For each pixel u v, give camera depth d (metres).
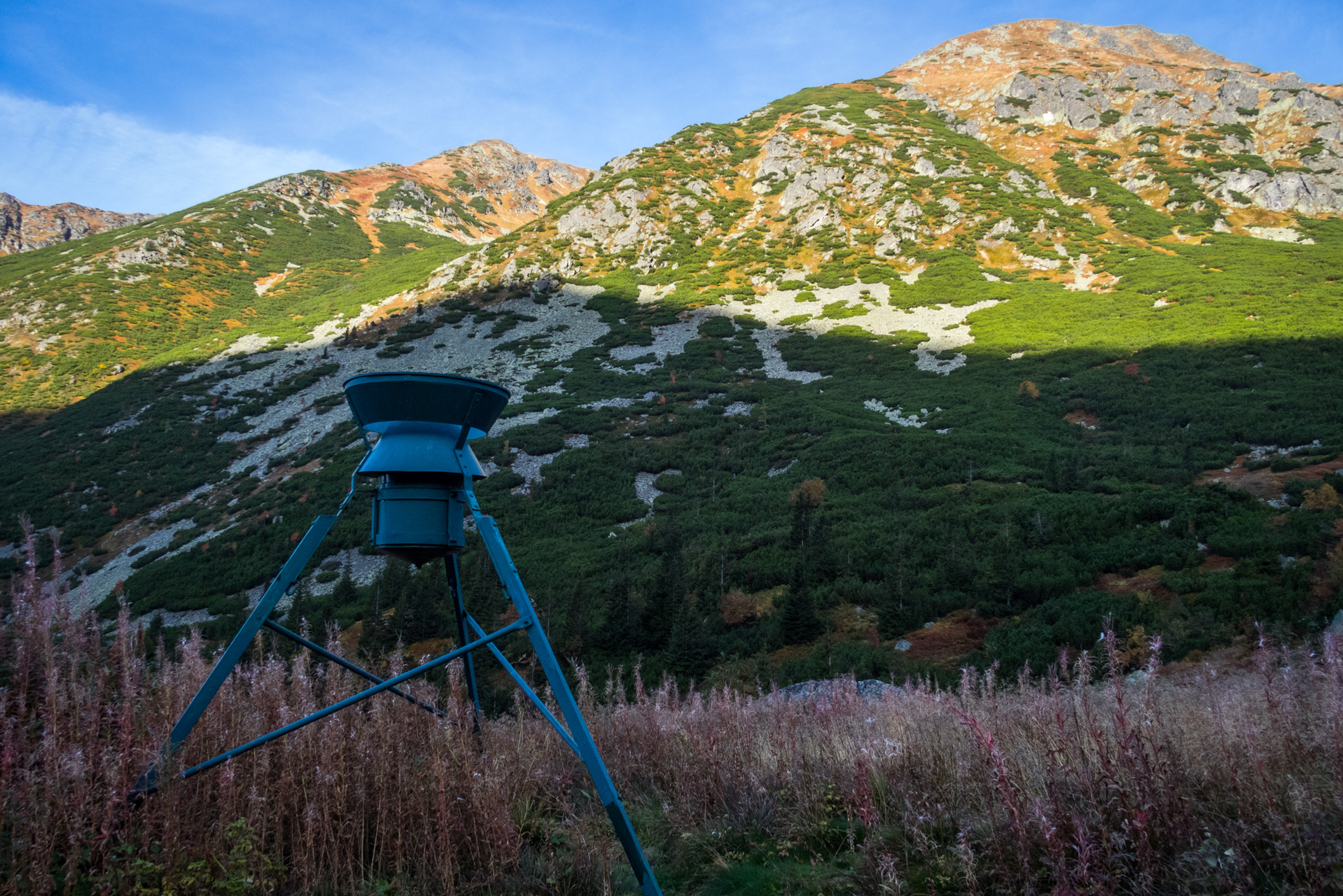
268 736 3.37
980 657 19.56
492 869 3.48
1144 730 3.14
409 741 4.20
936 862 3.09
